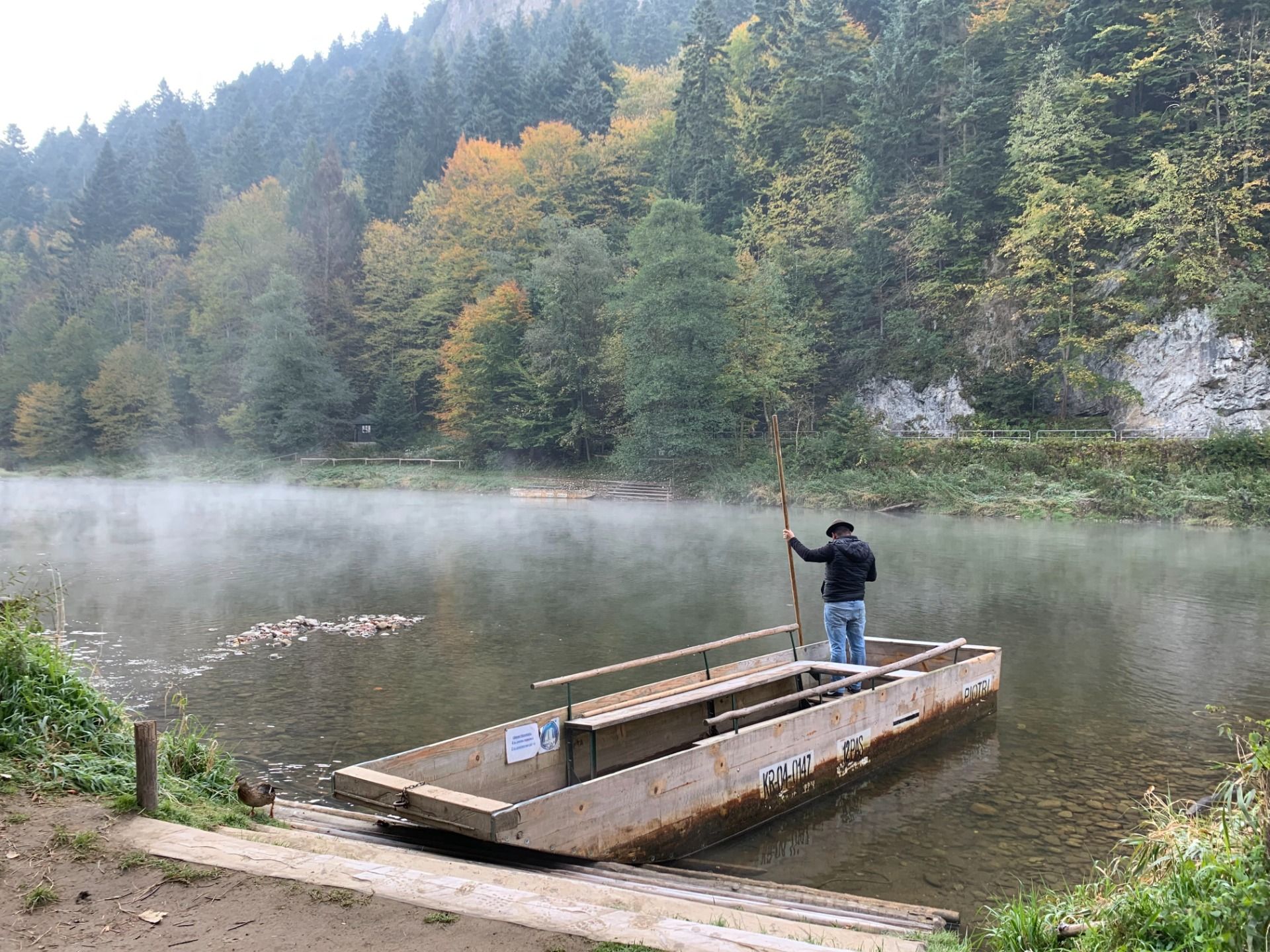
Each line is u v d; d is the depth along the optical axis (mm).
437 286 62875
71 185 123812
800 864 5445
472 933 3088
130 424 64188
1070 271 39688
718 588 16531
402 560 20688
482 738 5777
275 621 13352
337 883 3482
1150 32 42438
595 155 63156
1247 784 4172
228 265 67312
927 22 50031
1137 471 33062
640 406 42531
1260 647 11719
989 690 8648
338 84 133000
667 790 5422
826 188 52125
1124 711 8797
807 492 37344
